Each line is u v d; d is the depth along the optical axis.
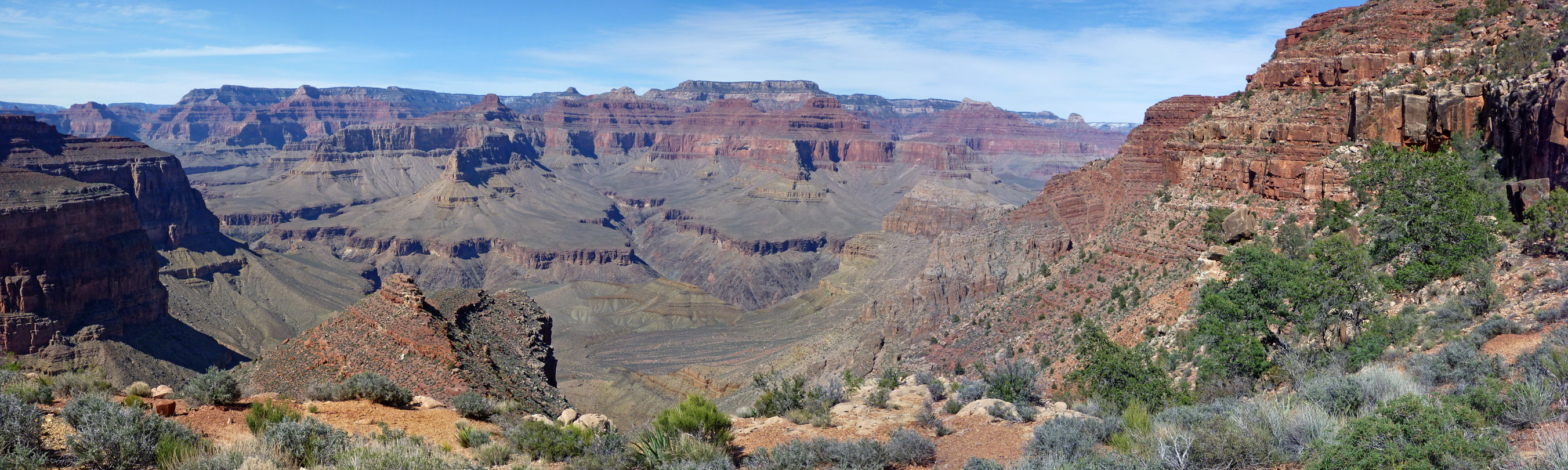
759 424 25.69
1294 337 35.09
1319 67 71.94
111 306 140.25
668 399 110.94
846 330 117.44
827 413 26.23
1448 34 66.75
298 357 46.47
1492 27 62.81
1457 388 20.48
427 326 45.12
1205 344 38.94
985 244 129.62
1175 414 20.83
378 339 44.78
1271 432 17.38
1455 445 14.19
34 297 127.75
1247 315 36.44
